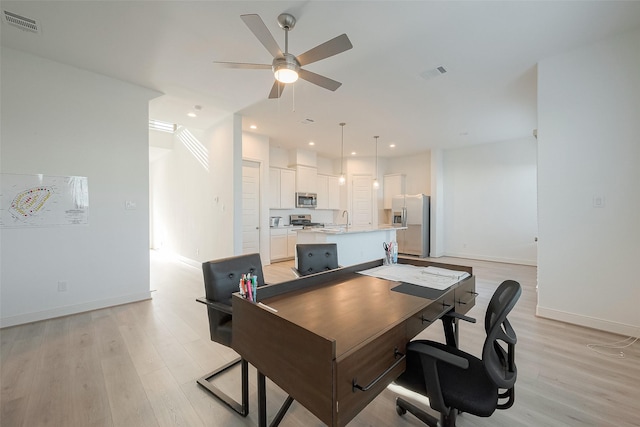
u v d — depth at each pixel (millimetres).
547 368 2045
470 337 2525
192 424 1537
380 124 5004
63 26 2426
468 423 1535
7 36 2551
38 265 2873
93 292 3193
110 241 3311
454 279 1731
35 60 2859
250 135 5531
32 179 2840
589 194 2703
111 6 2193
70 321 2877
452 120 4801
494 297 1363
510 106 4156
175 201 6867
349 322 1113
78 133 3100
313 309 1253
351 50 2752
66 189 3025
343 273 1846
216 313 1819
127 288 3434
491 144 6312
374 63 2988
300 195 6941
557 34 2520
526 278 4637
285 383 996
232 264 1992
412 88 3580
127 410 1633
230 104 4168
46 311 2906
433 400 1133
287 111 4453
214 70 3174
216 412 1634
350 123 4953
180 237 6559
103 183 3262
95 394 1763
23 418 1554
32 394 1752
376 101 3980
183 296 3752
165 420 1562
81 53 2834
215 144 5078
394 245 2246
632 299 2521
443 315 1520
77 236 3092
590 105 2686
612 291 2607
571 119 2779
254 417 1595
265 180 5746
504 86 3506
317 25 2398
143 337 2539
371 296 1431
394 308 1267
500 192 6203
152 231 8719
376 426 1527
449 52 2801
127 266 3436
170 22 2387
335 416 823
